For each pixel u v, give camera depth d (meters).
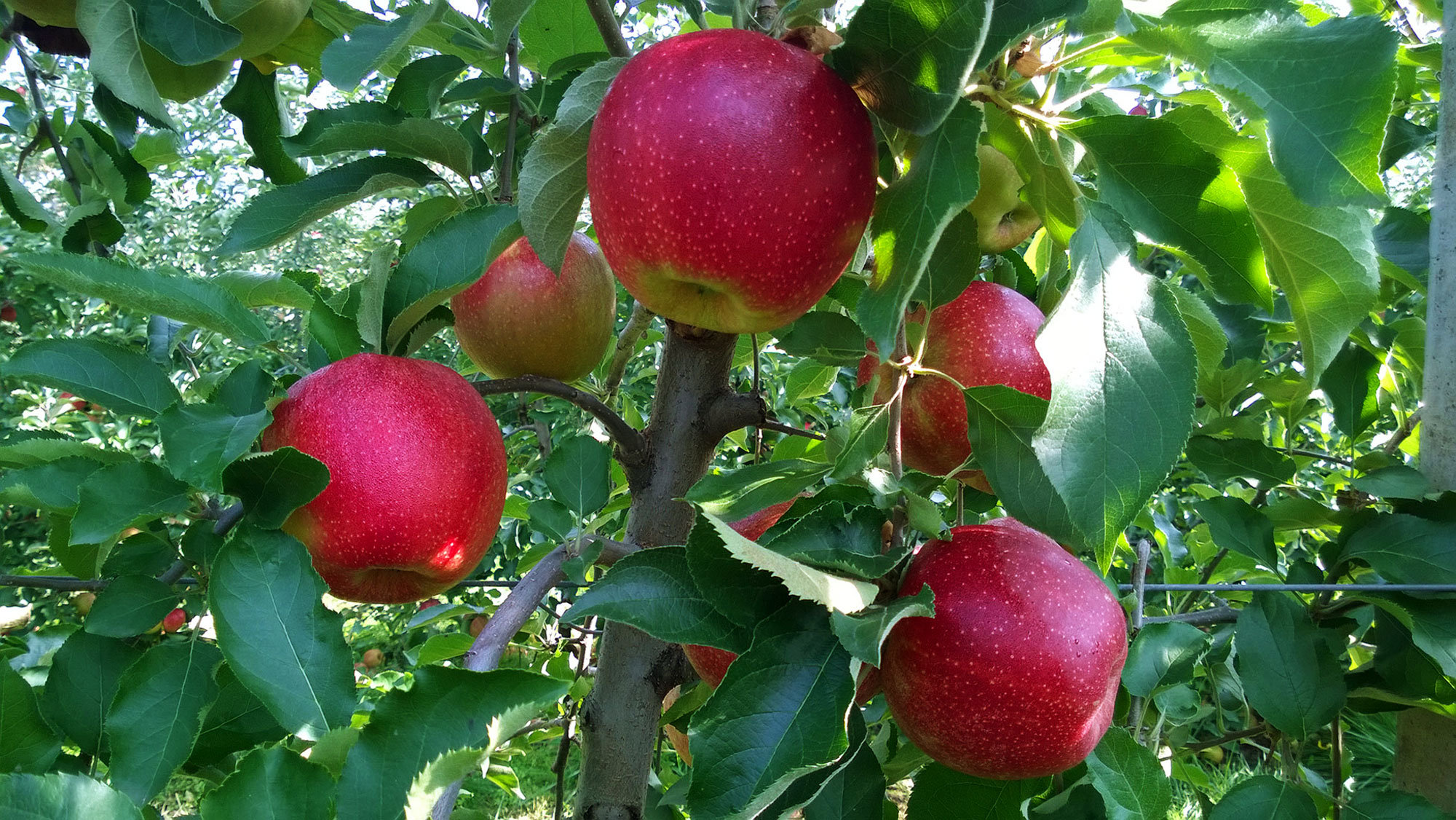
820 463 1.09
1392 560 1.53
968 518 1.80
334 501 1.07
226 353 3.50
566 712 1.96
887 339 0.80
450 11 1.64
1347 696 1.51
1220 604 2.33
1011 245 1.45
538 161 1.08
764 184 0.87
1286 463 1.84
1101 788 1.19
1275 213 1.03
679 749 1.88
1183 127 1.01
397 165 1.54
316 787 0.78
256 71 1.84
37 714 0.91
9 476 0.99
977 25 0.77
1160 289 0.85
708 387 1.43
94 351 1.07
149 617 0.97
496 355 1.63
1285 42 0.88
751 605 0.90
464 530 1.16
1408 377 2.22
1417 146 1.85
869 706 1.79
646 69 0.92
